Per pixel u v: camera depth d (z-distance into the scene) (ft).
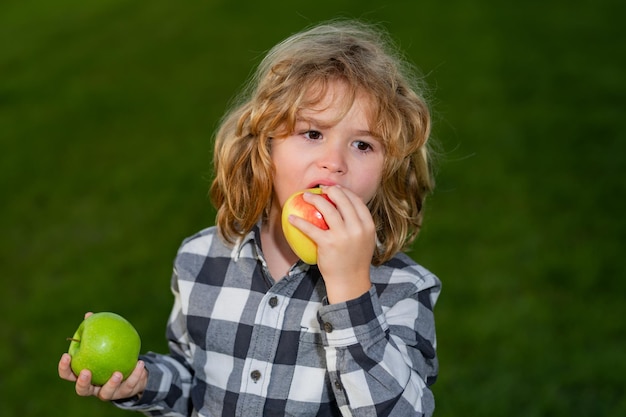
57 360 13.19
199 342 6.08
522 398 11.61
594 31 38.34
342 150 5.60
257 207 5.95
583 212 18.63
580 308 14.11
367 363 5.06
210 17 45.47
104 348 5.82
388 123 5.66
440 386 11.87
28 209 20.70
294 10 45.73
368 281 5.21
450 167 21.83
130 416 11.71
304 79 5.61
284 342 5.78
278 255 6.18
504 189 20.22
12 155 25.31
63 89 33.53
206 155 24.29
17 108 31.04
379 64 5.93
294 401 5.71
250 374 5.76
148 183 22.11
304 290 5.85
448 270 15.79
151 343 13.43
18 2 55.06
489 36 37.93
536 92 29.37
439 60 34.47
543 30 38.73
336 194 5.26
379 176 5.75
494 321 13.67
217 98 31.40
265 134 5.74
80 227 19.35
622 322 13.60
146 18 46.75
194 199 20.65
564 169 21.59
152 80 34.40
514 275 15.47
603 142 23.75
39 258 17.72
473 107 27.84
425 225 17.95
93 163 24.26
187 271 6.24
